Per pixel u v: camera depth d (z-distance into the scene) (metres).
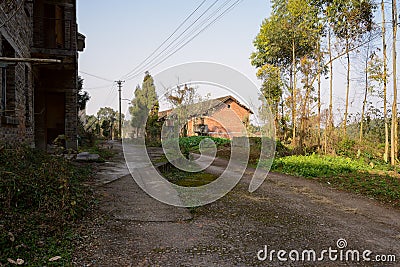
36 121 12.34
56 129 13.66
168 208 4.99
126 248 3.38
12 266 2.76
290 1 15.93
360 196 6.66
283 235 4.01
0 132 6.10
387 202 6.15
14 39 7.34
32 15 9.80
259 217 4.80
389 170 10.20
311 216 4.98
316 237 3.97
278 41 17.27
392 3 11.92
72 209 4.02
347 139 14.29
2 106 6.98
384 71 12.74
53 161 5.63
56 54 9.83
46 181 4.54
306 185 7.82
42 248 3.17
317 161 11.24
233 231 4.09
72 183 5.41
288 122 16.56
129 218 4.38
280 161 11.30
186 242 3.63
